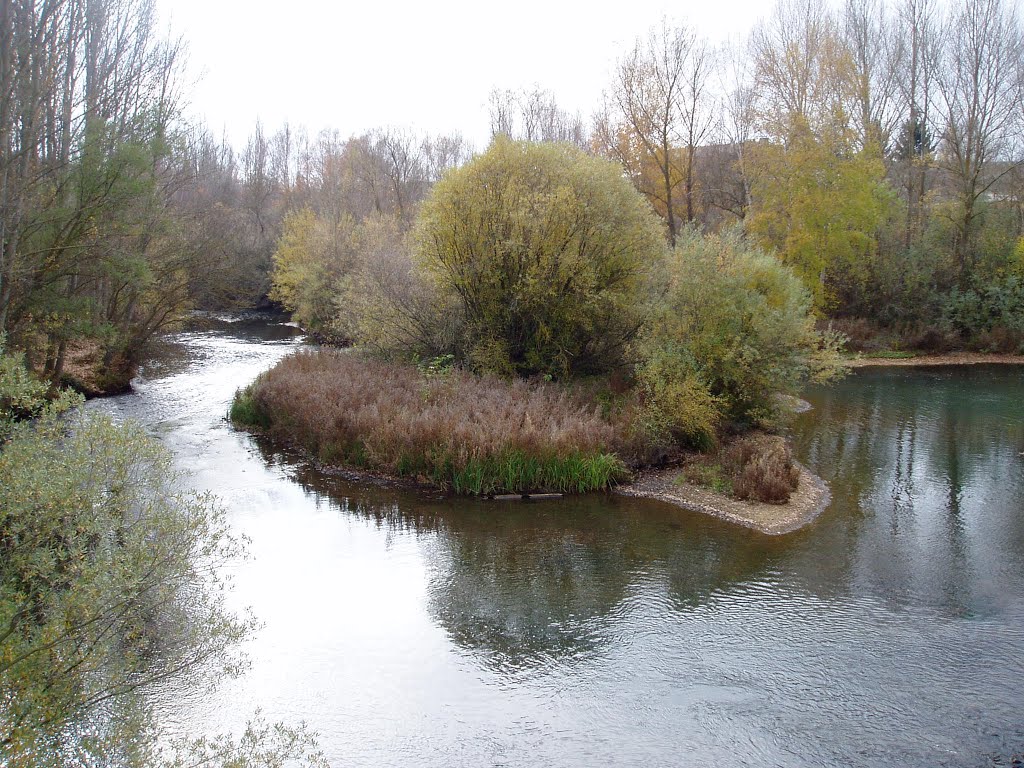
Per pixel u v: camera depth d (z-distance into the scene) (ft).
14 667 17.60
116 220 63.31
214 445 62.34
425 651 31.12
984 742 25.66
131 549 20.89
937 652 31.42
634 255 72.90
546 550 42.16
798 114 114.01
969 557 41.45
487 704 27.71
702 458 59.47
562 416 58.29
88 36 70.33
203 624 25.07
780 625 33.76
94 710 19.98
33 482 20.20
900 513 48.62
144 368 94.79
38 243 59.31
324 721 26.40
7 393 23.71
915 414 79.56
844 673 29.91
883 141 143.23
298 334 144.97
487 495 51.67
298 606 34.63
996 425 74.23
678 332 63.00
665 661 30.76
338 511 47.85
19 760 15.51
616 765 24.63
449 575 38.60
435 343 78.79
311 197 194.59
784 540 44.01
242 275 121.60
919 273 129.80
